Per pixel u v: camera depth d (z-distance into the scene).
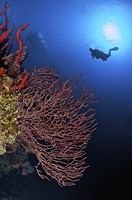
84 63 24.97
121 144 14.66
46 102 4.03
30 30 27.38
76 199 9.38
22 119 4.12
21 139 4.77
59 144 4.43
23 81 3.63
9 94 3.66
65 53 26.19
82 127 4.44
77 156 4.55
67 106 4.38
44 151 4.37
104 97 20.09
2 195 7.18
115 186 10.96
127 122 17.17
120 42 26.08
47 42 26.78
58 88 4.51
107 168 12.20
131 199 10.31
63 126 4.26
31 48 25.22
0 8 20.77
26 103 4.05
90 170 11.67
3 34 3.48
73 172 4.55
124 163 12.92
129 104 19.77
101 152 13.41
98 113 17.41
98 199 9.85
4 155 8.27
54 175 4.48
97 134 14.98
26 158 8.98
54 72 5.07
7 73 4.01
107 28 26.34
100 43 26.62
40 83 4.66
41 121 4.31
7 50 4.23
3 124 3.64
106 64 24.91
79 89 19.56
